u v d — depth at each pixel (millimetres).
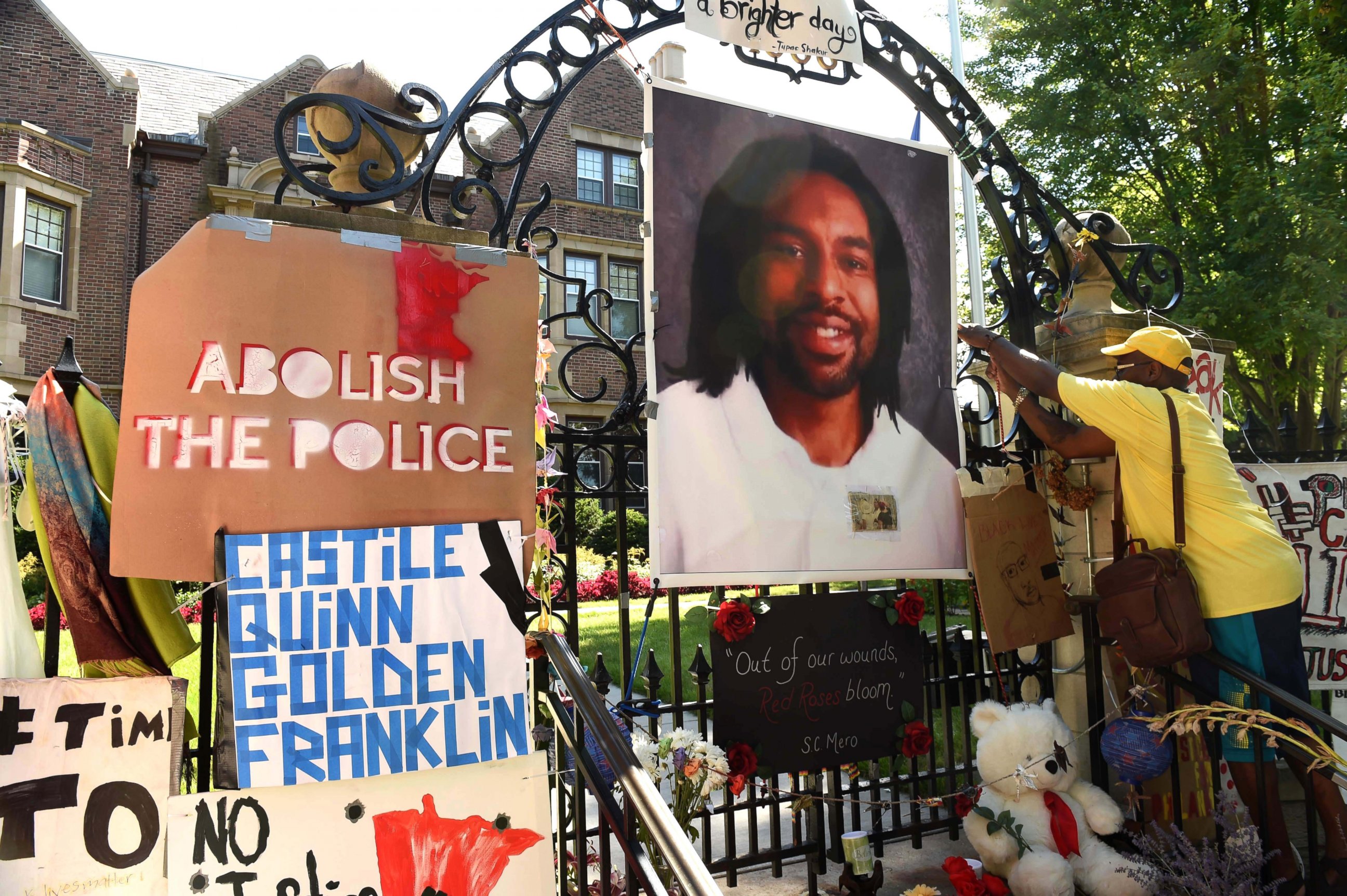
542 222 15266
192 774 2543
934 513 3699
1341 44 8469
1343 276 8039
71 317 13336
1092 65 9562
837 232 3641
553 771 2551
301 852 2162
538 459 3150
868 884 3137
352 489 2385
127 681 2230
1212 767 3408
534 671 2834
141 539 2203
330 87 2773
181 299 2314
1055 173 9766
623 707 3076
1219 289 8336
